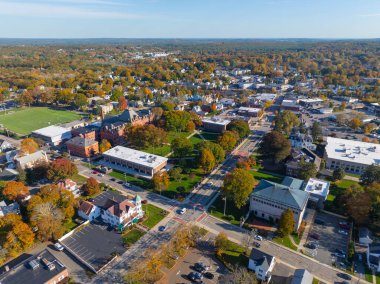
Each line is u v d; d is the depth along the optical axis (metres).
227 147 199.50
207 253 112.50
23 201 135.12
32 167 171.12
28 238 108.94
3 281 91.56
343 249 115.88
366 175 159.62
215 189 160.00
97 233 121.94
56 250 113.19
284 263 107.81
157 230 124.88
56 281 95.69
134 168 181.12
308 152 189.75
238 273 95.19
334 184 165.75
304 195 130.62
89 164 188.12
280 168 185.50
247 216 134.75
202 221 132.00
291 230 118.31
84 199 146.12
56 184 146.00
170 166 185.88
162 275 100.88
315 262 108.81
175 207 142.62
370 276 103.06
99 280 99.25
